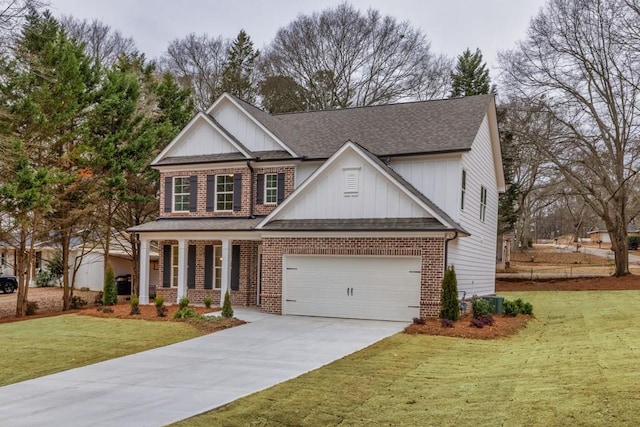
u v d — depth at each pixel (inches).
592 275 1401.3
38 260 1418.6
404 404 296.7
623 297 998.4
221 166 887.7
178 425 275.1
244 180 869.8
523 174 1840.6
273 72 1668.3
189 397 334.3
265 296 763.4
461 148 729.6
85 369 427.8
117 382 380.5
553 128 1323.8
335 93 1610.5
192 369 420.8
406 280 687.1
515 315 749.9
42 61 830.5
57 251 1371.8
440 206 749.9
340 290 723.4
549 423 236.2
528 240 2709.2
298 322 678.5
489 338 553.3
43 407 319.3
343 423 269.1
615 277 1323.8
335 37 1619.1
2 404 327.6
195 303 884.0
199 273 888.9
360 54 1617.9
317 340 548.7
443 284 647.1
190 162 897.5
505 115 1417.3
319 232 726.5
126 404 321.7
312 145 874.8
